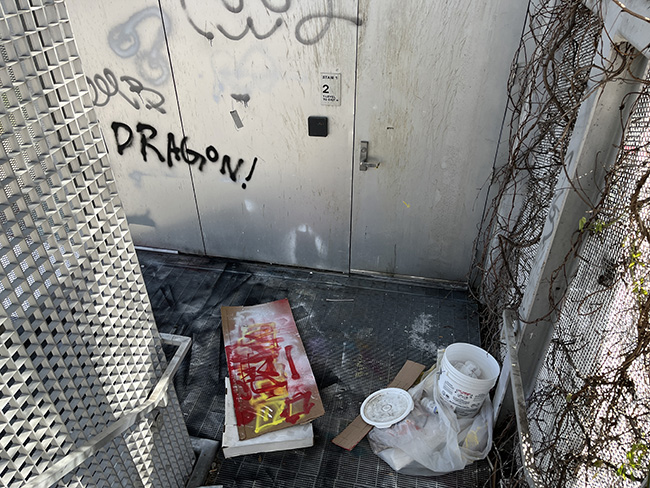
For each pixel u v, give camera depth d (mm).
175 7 3205
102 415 1788
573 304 1965
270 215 4004
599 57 1777
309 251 4129
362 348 3428
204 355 3387
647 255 1361
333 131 3486
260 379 3123
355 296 3906
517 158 2980
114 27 3350
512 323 2475
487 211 3582
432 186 3570
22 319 1362
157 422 2170
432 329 3594
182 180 3977
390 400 2926
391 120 3354
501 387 2609
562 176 1979
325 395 3082
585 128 1742
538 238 2451
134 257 1892
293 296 3902
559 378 1989
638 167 1483
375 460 2703
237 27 3207
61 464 1527
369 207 3771
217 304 3828
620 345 1503
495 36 2934
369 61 3162
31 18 1266
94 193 1640
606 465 1472
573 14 2168
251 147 3691
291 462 2697
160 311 3762
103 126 3812
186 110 3617
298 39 3170
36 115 1331
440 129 3322
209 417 2971
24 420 1397
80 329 1622
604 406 1552
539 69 2734
